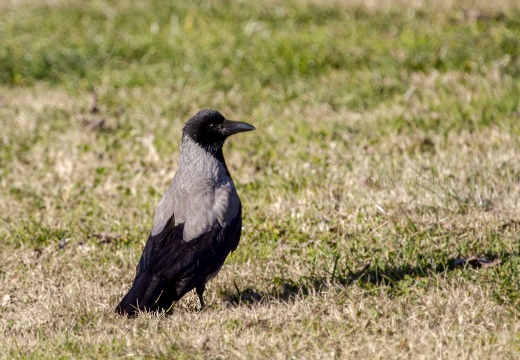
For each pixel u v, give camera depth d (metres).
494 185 12.65
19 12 24.81
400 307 8.93
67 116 17.66
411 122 15.91
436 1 23.66
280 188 13.29
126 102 18.33
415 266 10.12
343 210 12.31
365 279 9.90
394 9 23.20
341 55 19.80
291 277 10.17
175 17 22.89
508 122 15.45
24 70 20.72
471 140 14.84
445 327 8.45
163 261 8.84
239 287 10.05
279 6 23.91
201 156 9.76
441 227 11.41
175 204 9.41
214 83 19.02
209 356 8.04
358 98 17.45
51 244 11.87
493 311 8.73
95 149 15.77
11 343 8.60
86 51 21.36
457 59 19.19
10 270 11.14
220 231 9.29
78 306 9.52
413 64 19.11
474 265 10.12
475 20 21.86
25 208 13.26
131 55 21.28
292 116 16.88
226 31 21.98
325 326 8.59
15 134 16.66
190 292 9.98
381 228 11.48
